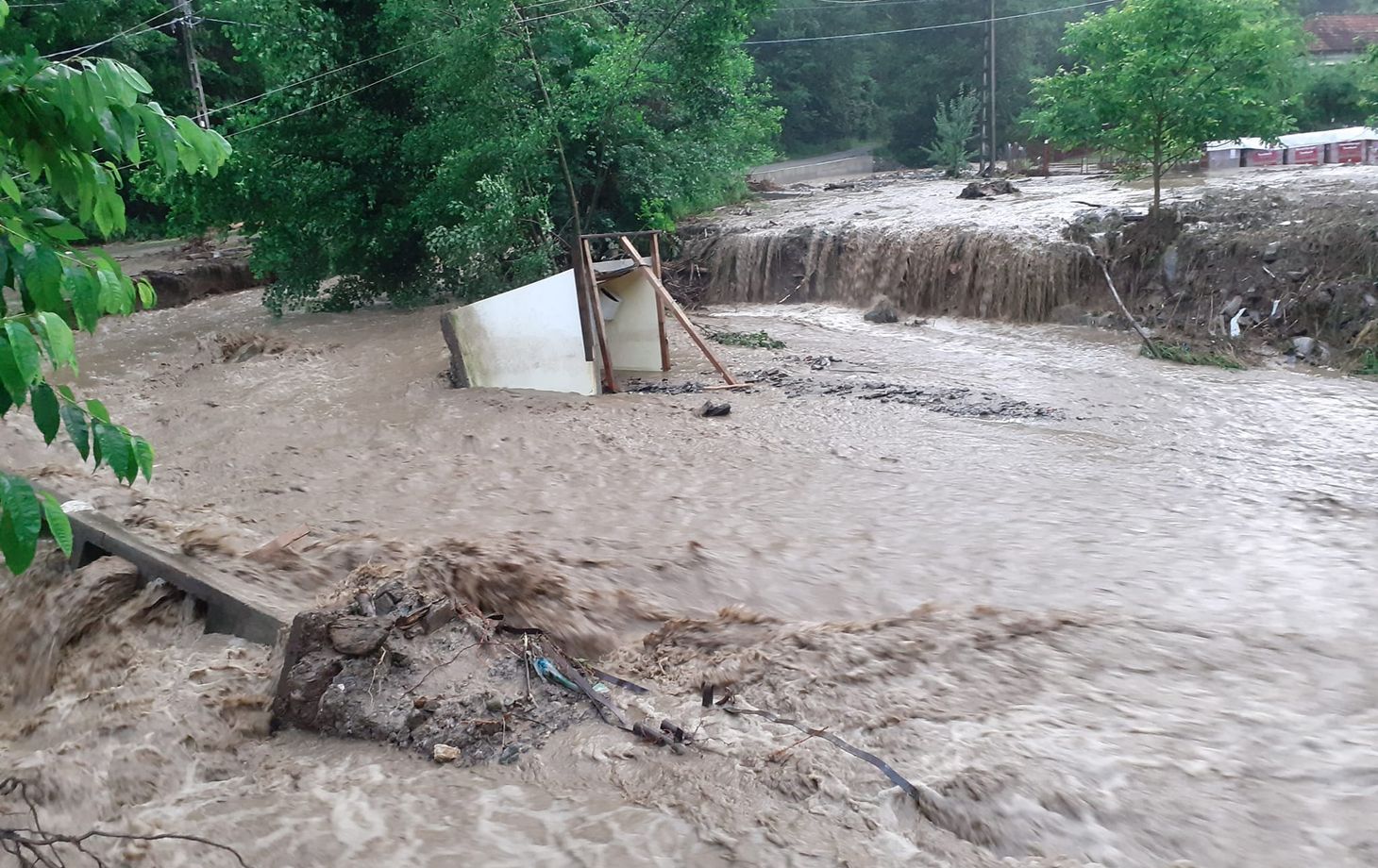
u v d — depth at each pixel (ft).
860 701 18.07
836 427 38.81
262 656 21.81
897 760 16.12
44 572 25.82
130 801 17.10
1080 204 73.00
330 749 18.03
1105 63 61.62
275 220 70.54
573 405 43.34
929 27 176.14
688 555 25.77
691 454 35.91
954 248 66.49
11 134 11.37
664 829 14.98
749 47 205.67
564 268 76.48
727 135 82.58
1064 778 15.29
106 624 23.53
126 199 113.09
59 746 18.45
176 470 36.70
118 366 56.95
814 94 210.38
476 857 14.70
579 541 27.37
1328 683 18.31
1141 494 30.35
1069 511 28.91
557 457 36.37
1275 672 18.81
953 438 37.09
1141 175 65.46
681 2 71.72
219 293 85.35
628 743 17.25
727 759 16.52
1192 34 57.21
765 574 24.98
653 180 76.02
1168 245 57.77
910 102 179.01
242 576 24.54
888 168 182.91
